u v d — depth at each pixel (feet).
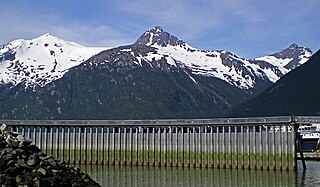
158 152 373.40
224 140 351.87
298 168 341.21
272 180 272.92
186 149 365.40
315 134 438.40
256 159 338.54
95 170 337.11
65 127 403.95
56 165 129.39
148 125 376.89
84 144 391.65
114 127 387.34
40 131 399.44
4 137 132.87
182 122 366.84
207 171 330.34
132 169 346.54
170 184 257.14
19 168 119.24
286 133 329.31
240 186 249.96
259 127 342.44
